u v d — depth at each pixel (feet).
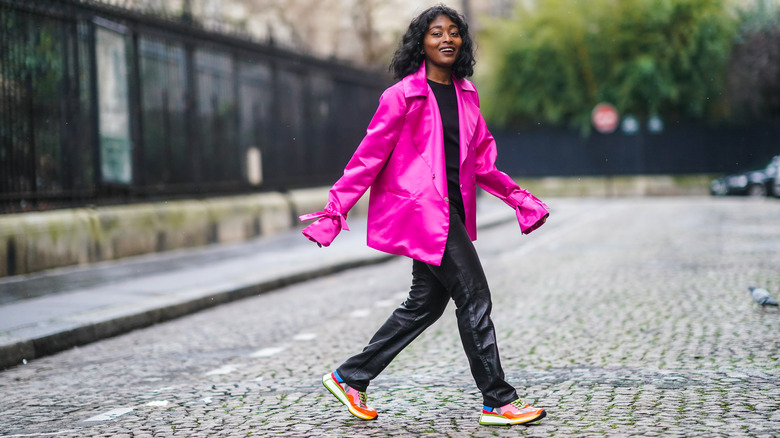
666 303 28.07
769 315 24.99
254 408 16.80
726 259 39.58
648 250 45.32
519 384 17.98
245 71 57.21
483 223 68.54
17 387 20.17
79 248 41.32
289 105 63.36
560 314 26.96
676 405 15.67
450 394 17.30
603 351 21.09
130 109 45.93
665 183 114.42
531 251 48.16
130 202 45.96
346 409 16.38
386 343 15.15
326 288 36.83
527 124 122.31
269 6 105.81
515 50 118.73
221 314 30.81
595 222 68.64
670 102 115.44
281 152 62.23
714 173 114.93
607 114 108.17
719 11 112.16
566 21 116.57
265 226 58.54
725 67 113.29
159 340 25.99
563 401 16.35
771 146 114.01
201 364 21.84
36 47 39.45
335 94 70.95
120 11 44.70
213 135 53.47
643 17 113.39
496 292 32.60
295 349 23.29
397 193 14.47
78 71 41.83
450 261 14.35
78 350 25.05
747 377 17.70
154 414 16.63
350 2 111.96
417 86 14.35
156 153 48.08
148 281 35.99
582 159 118.21
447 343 23.07
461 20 14.60
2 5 37.60
